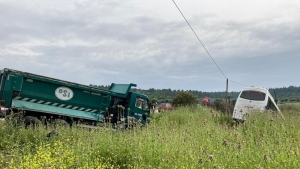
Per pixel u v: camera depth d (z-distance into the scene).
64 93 15.19
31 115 14.03
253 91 20.92
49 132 10.55
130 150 8.11
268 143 8.44
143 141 8.48
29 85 14.08
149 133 9.36
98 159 7.43
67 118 15.00
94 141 8.82
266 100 20.44
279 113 15.43
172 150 7.62
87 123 15.69
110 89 18.53
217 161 6.77
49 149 7.74
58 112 14.65
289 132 10.96
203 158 6.82
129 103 17.33
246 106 20.20
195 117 18.34
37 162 6.63
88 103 16.02
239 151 7.46
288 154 7.04
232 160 6.86
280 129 11.32
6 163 7.04
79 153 7.67
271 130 11.25
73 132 11.00
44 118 13.43
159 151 7.68
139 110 17.66
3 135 9.80
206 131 10.21
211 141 8.82
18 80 13.67
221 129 11.10
